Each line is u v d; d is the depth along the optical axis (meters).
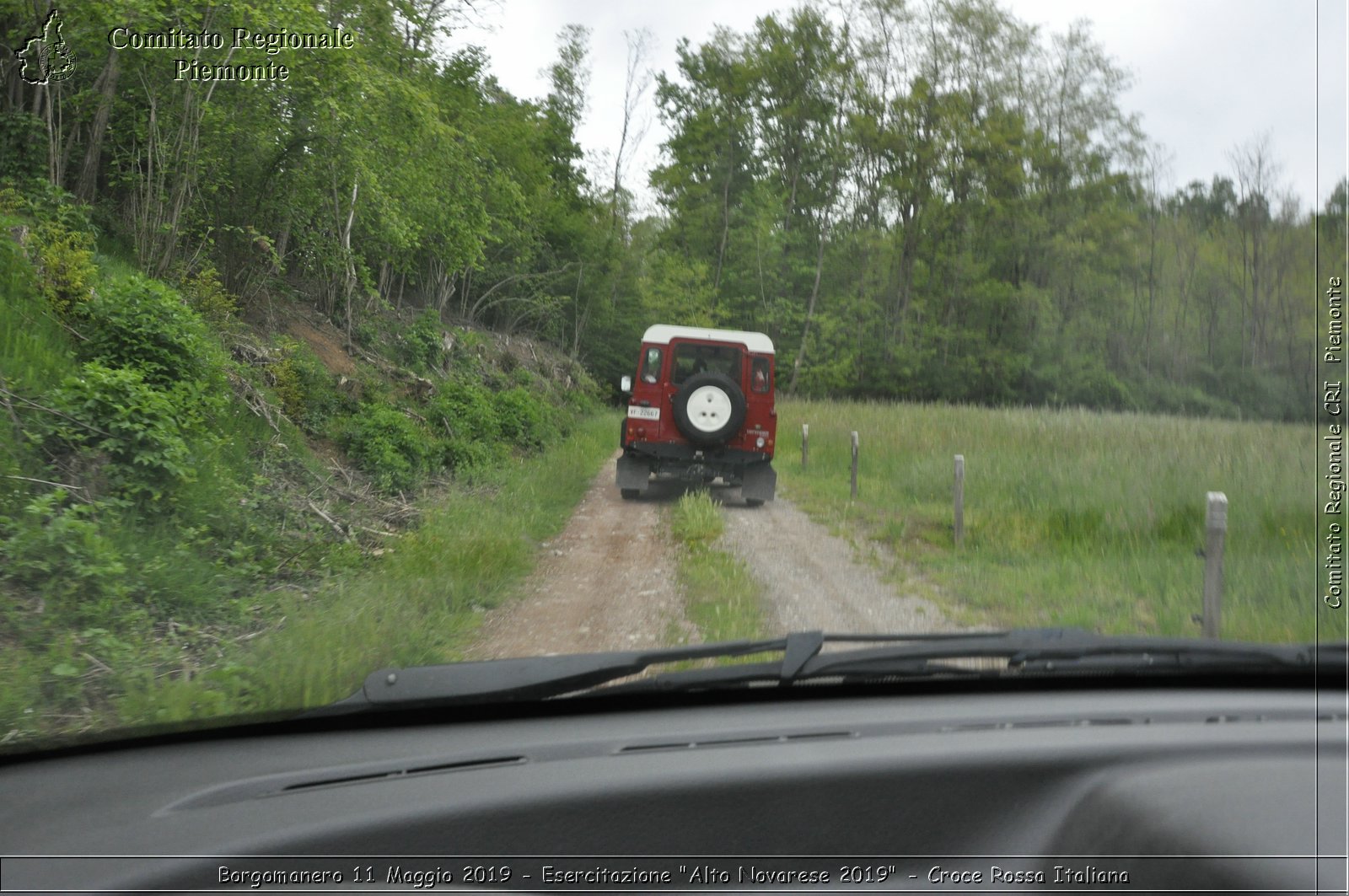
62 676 4.43
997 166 44.44
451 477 12.69
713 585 7.55
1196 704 2.62
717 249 52.91
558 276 40.25
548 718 2.61
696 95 54.03
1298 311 41.19
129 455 7.41
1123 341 44.47
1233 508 9.28
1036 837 2.06
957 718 2.49
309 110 14.19
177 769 2.29
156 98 13.23
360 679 4.60
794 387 48.59
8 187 11.39
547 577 8.05
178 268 13.15
